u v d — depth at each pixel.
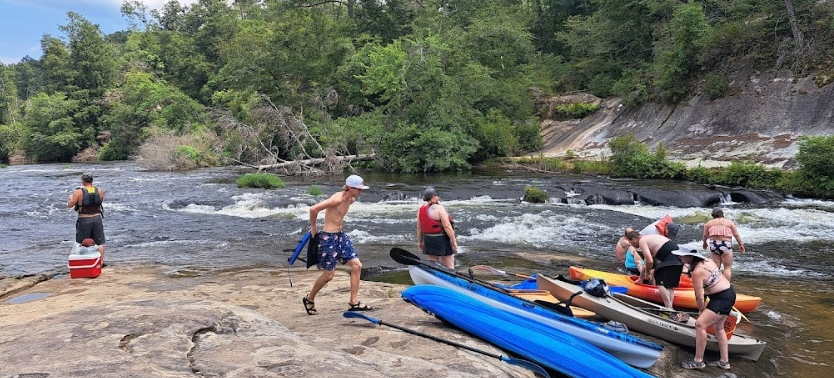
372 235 13.12
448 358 4.51
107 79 58.94
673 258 6.97
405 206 17.84
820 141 18.05
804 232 13.30
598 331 5.52
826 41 23.59
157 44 65.69
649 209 16.98
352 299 5.88
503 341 5.22
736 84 25.52
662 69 28.89
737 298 7.54
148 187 22.83
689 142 25.34
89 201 9.05
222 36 54.34
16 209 17.44
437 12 36.88
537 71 38.16
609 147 25.88
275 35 34.72
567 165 26.62
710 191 18.16
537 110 35.97
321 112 30.80
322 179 25.25
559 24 47.03
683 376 5.65
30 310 6.80
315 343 4.24
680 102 27.62
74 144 54.03
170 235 13.17
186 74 54.31
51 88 58.56
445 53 31.38
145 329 3.90
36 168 39.19
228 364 3.43
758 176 19.30
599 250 11.73
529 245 12.18
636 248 8.44
